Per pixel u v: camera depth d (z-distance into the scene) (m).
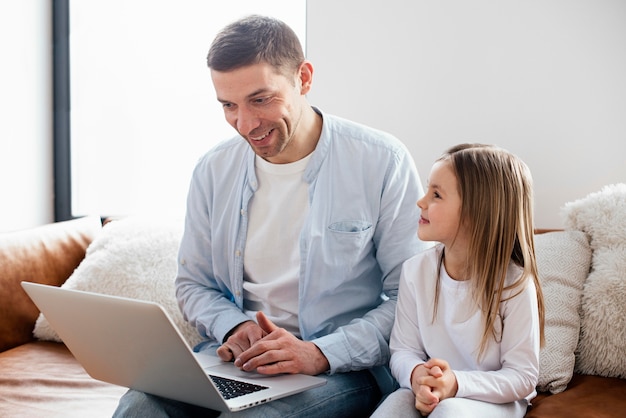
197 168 1.78
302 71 1.58
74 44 2.91
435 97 2.17
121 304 1.23
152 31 2.77
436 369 1.33
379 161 1.65
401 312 1.56
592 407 1.46
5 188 2.75
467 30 2.12
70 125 2.94
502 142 2.10
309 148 1.64
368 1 2.23
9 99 2.76
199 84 2.71
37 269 2.19
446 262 1.52
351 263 1.63
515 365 1.40
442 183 1.48
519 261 1.48
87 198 2.94
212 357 1.56
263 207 1.66
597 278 1.67
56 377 1.80
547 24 2.03
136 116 2.83
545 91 2.04
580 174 2.03
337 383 1.49
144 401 1.34
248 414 1.31
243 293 1.69
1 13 2.71
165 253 2.09
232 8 2.62
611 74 1.97
